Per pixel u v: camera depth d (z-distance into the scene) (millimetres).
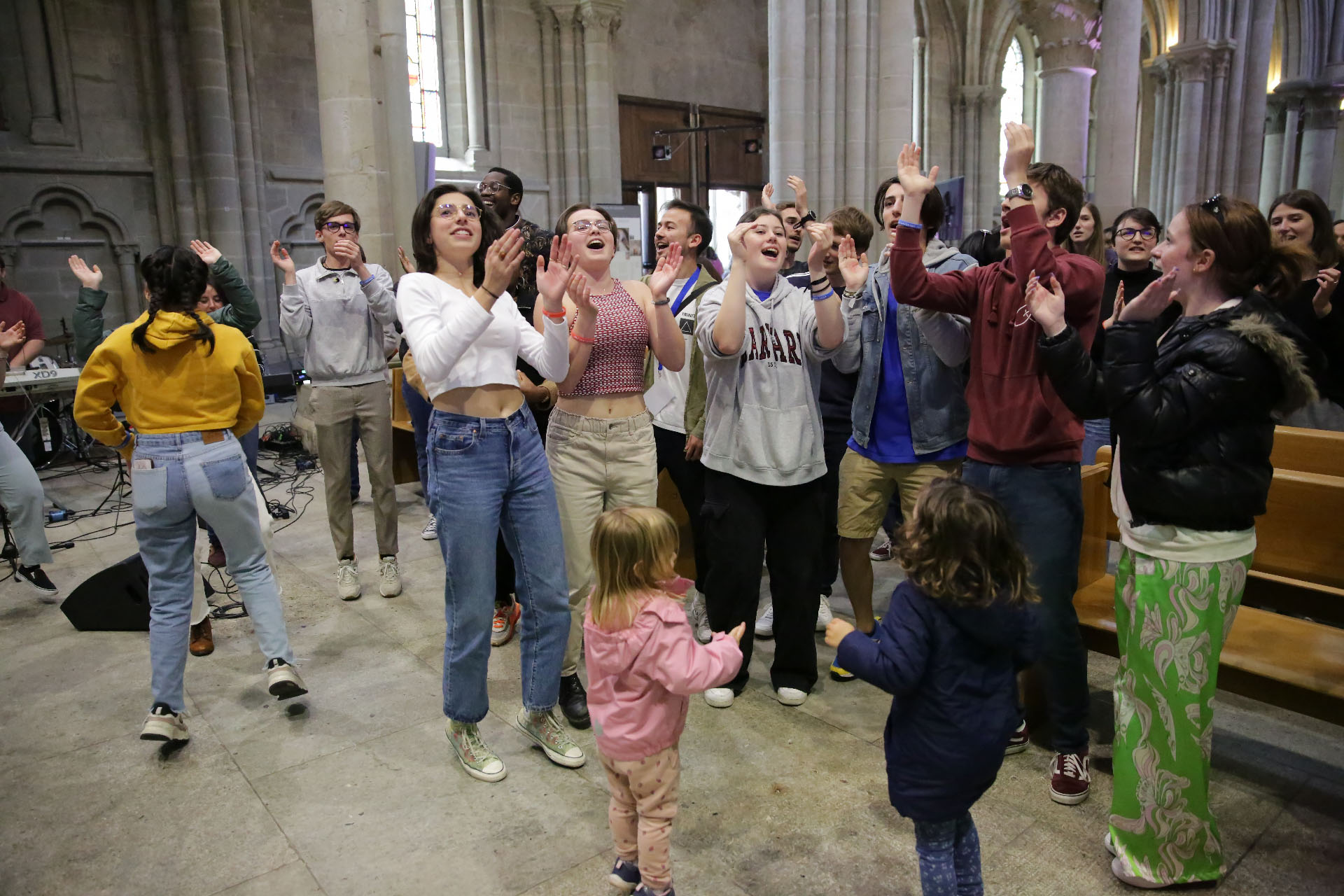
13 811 2785
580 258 3102
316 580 4852
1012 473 2686
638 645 2133
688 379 3863
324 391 4402
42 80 10617
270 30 12148
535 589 2924
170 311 2996
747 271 3240
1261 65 21281
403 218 7629
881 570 4887
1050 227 2707
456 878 2436
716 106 17859
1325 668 2676
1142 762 2311
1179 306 2500
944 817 2043
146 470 2977
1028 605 2012
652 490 3266
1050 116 13477
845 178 10461
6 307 6746
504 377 2771
